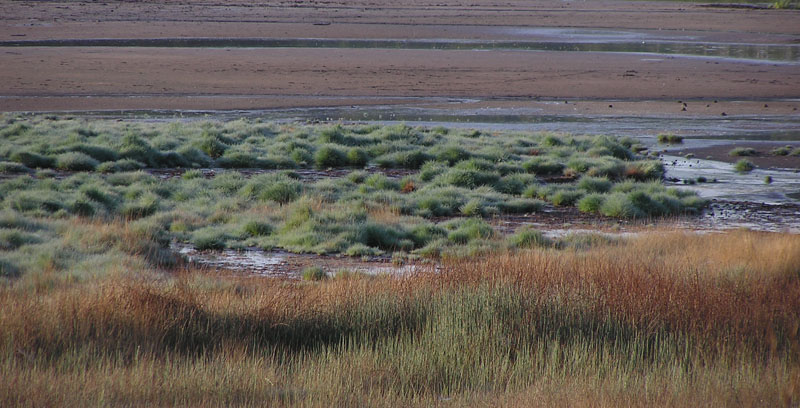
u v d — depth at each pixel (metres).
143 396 24.66
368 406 24.89
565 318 35.34
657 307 37.00
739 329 34.53
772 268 48.72
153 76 196.12
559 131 142.75
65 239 54.72
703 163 113.50
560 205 84.69
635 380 27.80
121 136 109.31
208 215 70.50
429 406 25.16
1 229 54.53
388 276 45.44
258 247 60.47
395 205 76.50
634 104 175.62
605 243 63.12
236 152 102.62
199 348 31.81
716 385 27.22
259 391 25.84
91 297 35.09
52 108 153.75
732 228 73.69
